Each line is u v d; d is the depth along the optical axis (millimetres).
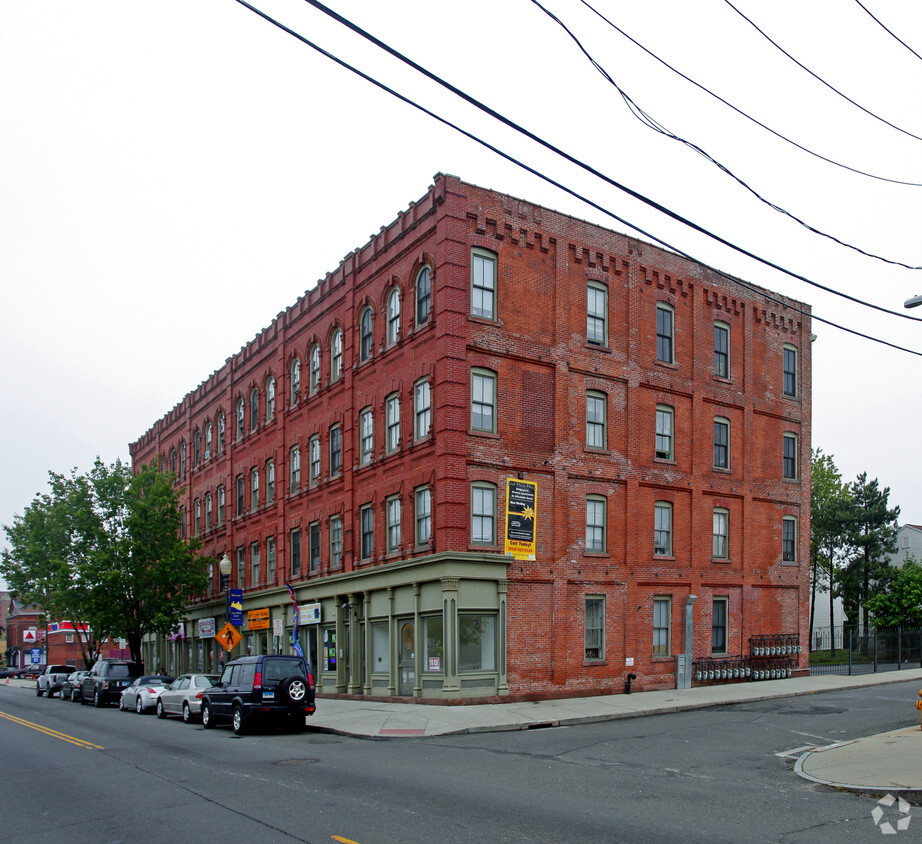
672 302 33094
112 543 44969
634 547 30438
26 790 13977
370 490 31203
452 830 10133
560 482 28781
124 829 10797
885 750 15633
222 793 12945
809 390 37781
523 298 28734
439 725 21484
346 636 32781
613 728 21141
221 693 23188
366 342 32719
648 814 10984
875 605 52469
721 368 34594
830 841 9500
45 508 46750
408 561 27578
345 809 11469
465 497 26516
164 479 47469
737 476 34344
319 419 35969
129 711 33844
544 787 13023
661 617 31125
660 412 32250
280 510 39000
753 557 34375
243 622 42406
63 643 94938
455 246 27266
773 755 16172
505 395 27891
